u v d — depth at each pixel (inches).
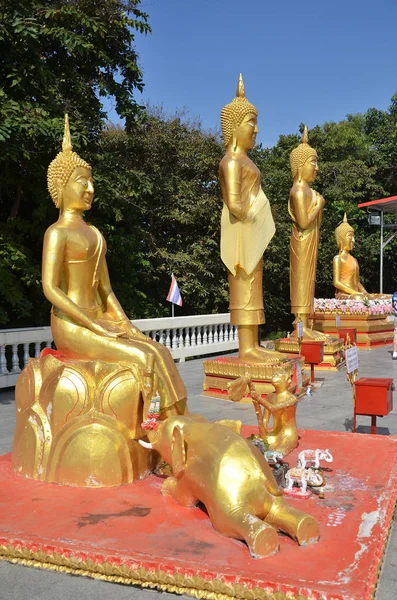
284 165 1064.8
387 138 1309.1
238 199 367.9
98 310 236.2
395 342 612.1
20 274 605.0
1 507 178.4
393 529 189.2
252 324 393.1
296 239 548.7
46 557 151.1
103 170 634.2
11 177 593.9
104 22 591.8
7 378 439.5
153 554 144.6
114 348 210.5
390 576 158.2
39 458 204.7
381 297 817.5
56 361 211.0
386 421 334.3
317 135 1161.4
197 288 805.9
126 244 705.6
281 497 159.3
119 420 199.5
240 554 144.2
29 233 634.8
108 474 195.6
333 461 224.7
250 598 129.9
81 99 609.9
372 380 275.6
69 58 595.8
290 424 227.9
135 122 673.6
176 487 179.3
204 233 869.2
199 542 151.9
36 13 528.7
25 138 483.8
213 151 846.5
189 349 628.1
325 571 133.5
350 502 180.5
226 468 156.7
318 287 1169.4
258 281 389.1
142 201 757.9
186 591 137.6
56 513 173.3
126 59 644.1
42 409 209.0
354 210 1151.6
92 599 142.2
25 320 635.5
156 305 839.1
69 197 231.3
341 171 1131.3
